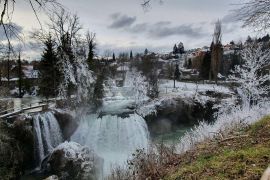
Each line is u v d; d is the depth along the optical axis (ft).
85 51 132.16
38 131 85.92
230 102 87.76
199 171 23.00
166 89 173.37
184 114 136.77
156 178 27.35
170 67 267.59
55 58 130.93
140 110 128.77
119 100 142.51
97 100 126.21
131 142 111.14
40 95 145.69
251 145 24.97
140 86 152.25
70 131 102.99
